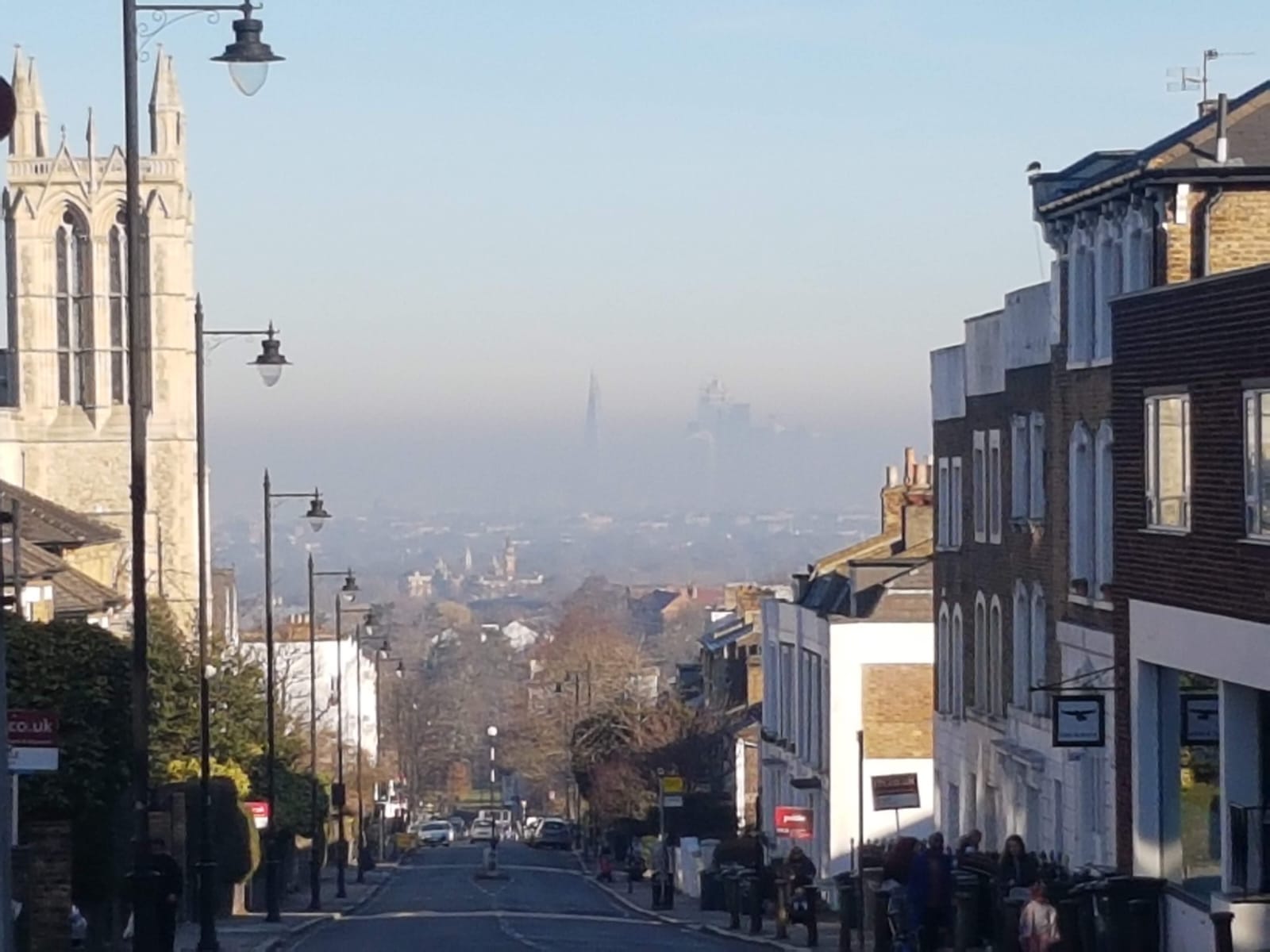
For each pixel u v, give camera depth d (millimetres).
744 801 97562
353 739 149250
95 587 60250
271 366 49938
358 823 107688
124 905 41750
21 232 144250
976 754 56094
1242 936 30594
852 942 45531
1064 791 46562
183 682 59188
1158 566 34875
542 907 71500
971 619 56969
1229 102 42781
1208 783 35469
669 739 108062
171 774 57438
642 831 106500
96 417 143875
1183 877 35344
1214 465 32156
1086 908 33750
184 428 140625
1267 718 31812
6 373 147000
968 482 57312
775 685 82062
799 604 76188
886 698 67562
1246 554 30781
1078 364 45469
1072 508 46000
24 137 143750
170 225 143125
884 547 75688
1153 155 40719
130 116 33562
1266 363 29969
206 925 42062
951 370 59688
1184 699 35531
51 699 39062
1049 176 47906
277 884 59969
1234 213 40125
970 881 37906
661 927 57625
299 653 128250
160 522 136875
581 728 114688
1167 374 34250
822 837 69438
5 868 25125
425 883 95375
